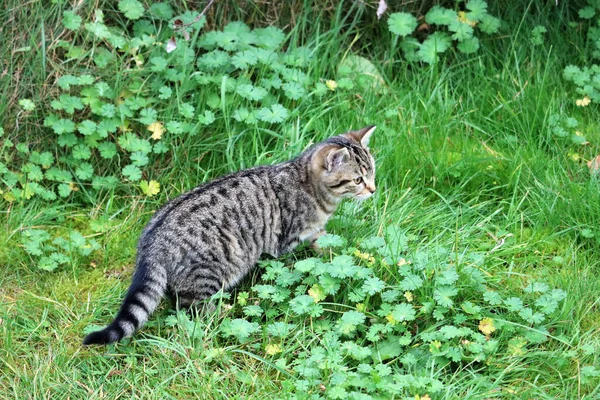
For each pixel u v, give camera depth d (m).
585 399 6.48
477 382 6.61
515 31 9.88
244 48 9.14
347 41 9.87
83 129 8.50
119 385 6.68
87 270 7.93
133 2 8.98
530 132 9.05
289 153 8.63
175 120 8.79
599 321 7.26
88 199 8.59
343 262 7.21
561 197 8.37
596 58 9.90
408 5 9.92
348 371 6.71
